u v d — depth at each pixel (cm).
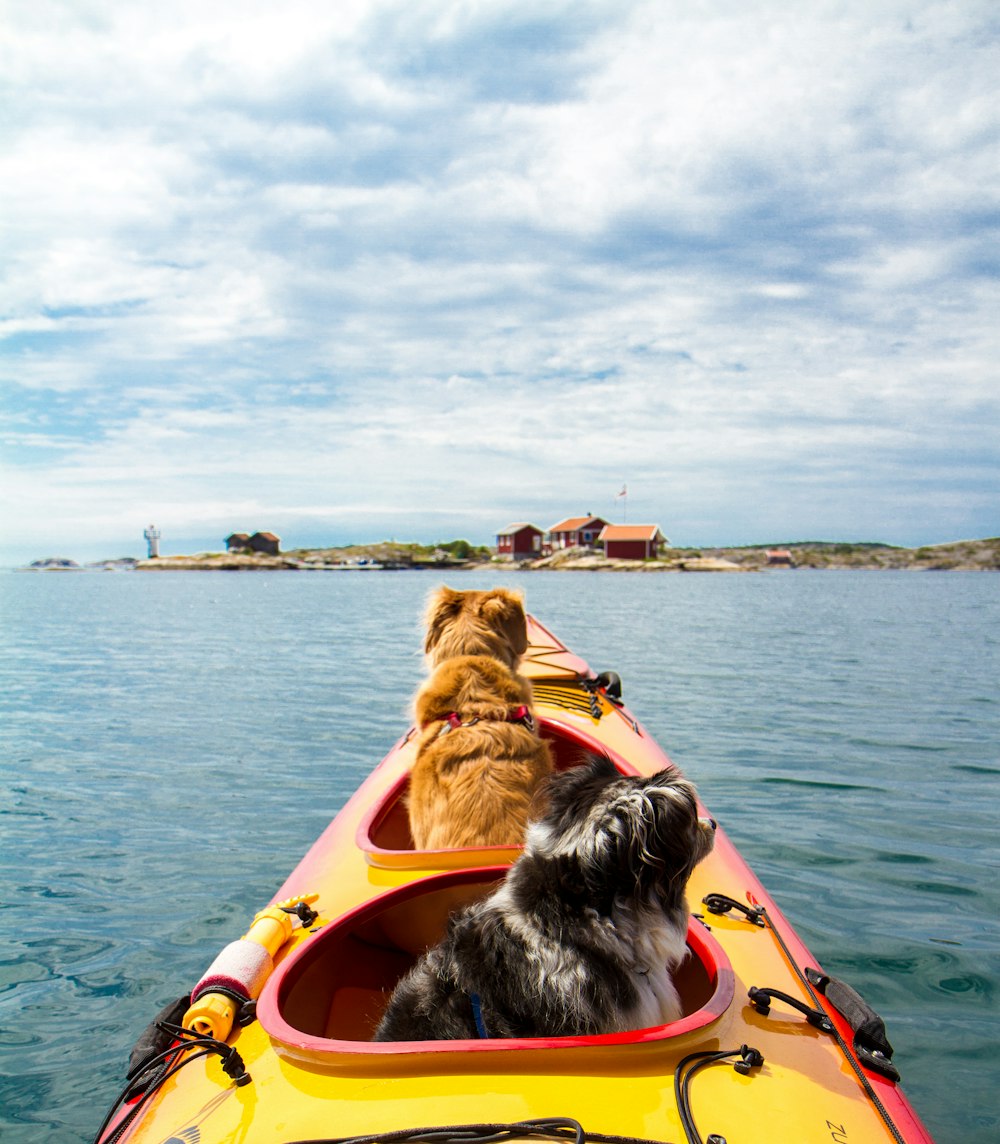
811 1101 186
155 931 464
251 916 482
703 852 207
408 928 289
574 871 199
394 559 14750
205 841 597
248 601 4291
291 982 228
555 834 208
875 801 679
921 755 828
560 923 197
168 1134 178
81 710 1083
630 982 196
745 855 561
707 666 1490
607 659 1602
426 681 373
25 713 1062
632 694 1171
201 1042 201
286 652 1773
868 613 3133
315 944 241
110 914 484
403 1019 211
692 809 201
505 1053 181
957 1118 308
